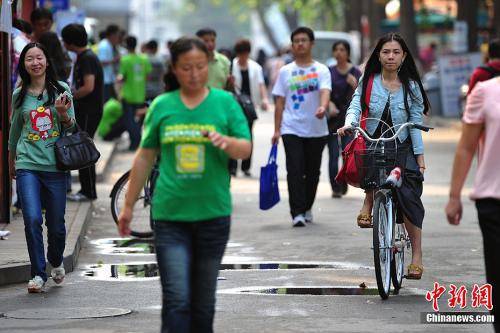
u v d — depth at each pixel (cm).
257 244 3030
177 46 1576
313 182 3412
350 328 1995
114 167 5028
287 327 2002
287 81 3350
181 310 1560
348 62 3875
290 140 3347
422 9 10738
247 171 4791
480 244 3009
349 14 13712
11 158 2383
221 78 3538
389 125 2397
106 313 2128
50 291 2366
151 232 3133
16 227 3041
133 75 5641
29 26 3484
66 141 2336
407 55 2394
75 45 3550
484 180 1605
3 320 2067
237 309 2167
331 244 3019
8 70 3059
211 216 1600
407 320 2069
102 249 2961
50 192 2359
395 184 2250
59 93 2366
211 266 1608
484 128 1606
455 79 8338
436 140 6738
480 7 10212
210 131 1588
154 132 1616
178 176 1596
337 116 3903
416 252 2370
